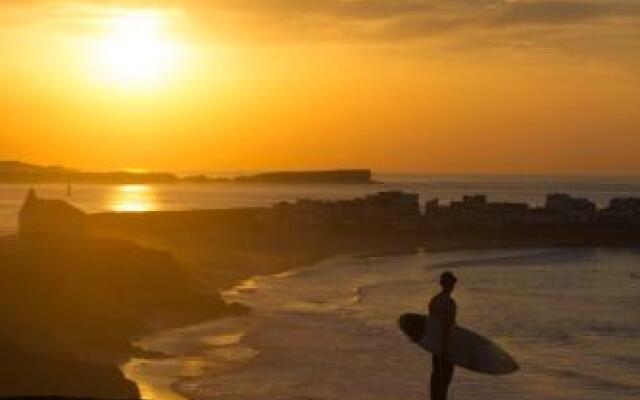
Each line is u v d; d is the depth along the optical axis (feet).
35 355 111.86
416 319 63.77
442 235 542.57
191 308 191.93
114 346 149.59
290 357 149.18
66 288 162.20
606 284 321.32
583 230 581.53
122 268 185.88
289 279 309.63
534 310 239.09
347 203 552.00
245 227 474.08
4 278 156.04
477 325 207.31
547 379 142.00
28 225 256.11
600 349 175.22
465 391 128.67
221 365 141.28
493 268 385.29
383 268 371.97
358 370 139.74
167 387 124.77
